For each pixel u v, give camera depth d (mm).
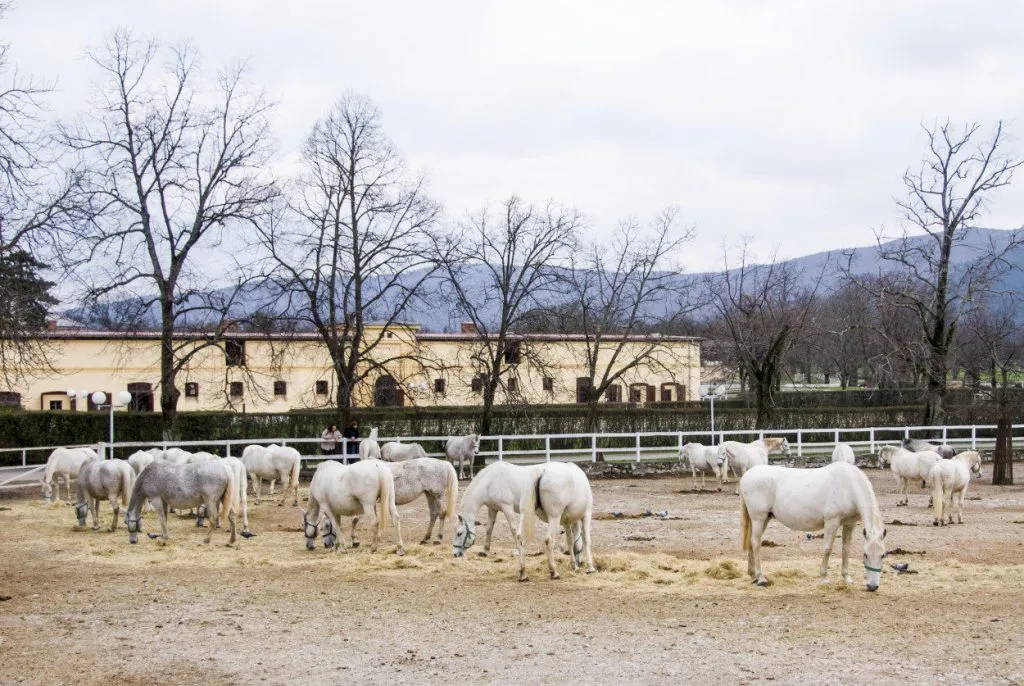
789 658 10898
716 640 11789
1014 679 9914
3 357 32469
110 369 58750
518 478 17250
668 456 44875
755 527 15109
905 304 51219
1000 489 33375
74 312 37500
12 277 31812
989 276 51312
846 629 12094
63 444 42688
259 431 43750
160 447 38781
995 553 18344
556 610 13688
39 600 14820
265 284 40469
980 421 53781
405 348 59469
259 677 10641
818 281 61406
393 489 19250
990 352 62969
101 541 21188
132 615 13719
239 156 39000
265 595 15023
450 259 41000
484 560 17953
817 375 105562
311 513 19562
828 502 14375
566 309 47000
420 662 11141
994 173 48812
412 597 14750
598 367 62375
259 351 60125
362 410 49469
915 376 58406
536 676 10492
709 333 58844
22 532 22922
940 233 50688
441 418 46000
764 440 32406
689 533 22031
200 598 14852
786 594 14281
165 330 38531
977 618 12547
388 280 44781
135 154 37969
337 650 11727
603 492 33312
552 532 15961
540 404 50406
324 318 49594
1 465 42312
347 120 40438
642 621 12883
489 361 49312
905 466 27297
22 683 10477
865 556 14234
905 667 10422
